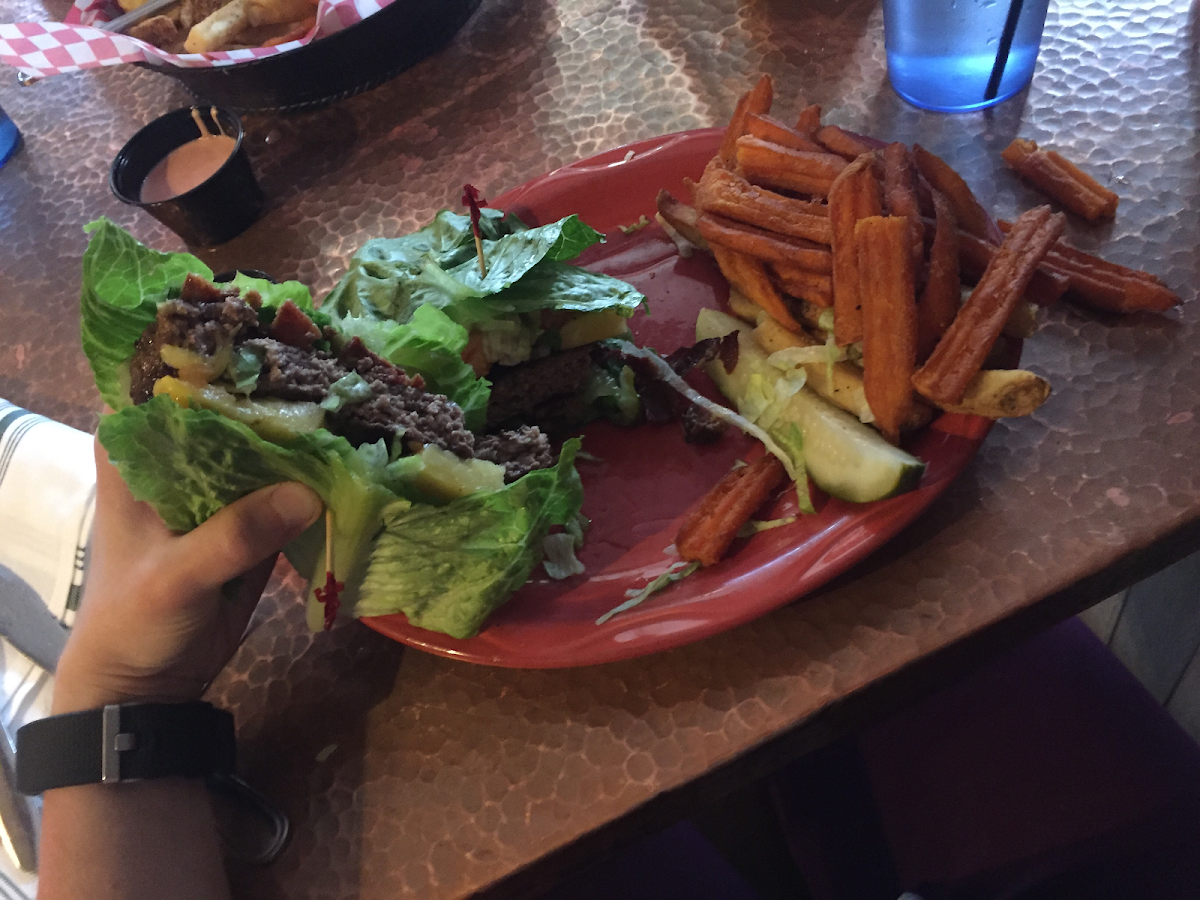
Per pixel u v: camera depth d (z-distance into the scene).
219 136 0.50
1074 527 0.31
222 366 0.27
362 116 0.54
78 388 0.46
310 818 0.31
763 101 0.38
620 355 0.39
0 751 0.34
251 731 0.33
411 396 0.30
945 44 0.41
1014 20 0.38
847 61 0.47
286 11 0.52
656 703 0.31
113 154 0.57
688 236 0.41
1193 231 0.37
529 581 0.33
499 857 0.29
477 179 0.49
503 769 0.31
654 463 0.37
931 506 0.32
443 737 0.32
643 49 0.52
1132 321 0.35
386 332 0.33
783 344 0.37
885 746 0.40
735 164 0.39
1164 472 0.31
